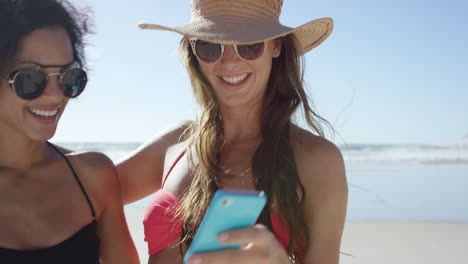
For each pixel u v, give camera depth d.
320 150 2.21
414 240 6.35
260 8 2.28
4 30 1.79
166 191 2.35
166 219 2.24
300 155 2.24
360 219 7.73
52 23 1.89
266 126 2.36
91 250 2.13
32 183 2.09
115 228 2.37
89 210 2.21
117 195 2.42
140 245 5.88
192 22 2.35
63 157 2.24
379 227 7.13
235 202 1.18
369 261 5.39
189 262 1.29
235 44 2.16
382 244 6.14
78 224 2.13
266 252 1.29
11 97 1.87
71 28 2.02
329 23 2.52
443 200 9.41
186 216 2.14
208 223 1.20
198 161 2.34
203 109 2.42
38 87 1.84
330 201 2.17
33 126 1.92
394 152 27.17
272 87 2.42
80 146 30.42
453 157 23.69
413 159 22.52
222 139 2.42
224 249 1.31
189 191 2.24
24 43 1.83
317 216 2.17
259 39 2.15
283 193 2.11
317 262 2.15
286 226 2.12
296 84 2.46
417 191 10.68
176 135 2.71
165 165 2.57
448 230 6.93
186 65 2.52
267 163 2.19
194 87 2.57
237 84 2.24
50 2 1.91
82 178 2.24
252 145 2.38
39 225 2.01
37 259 1.92
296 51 2.45
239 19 2.25
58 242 2.01
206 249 1.29
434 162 20.56
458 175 14.30
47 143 2.26
